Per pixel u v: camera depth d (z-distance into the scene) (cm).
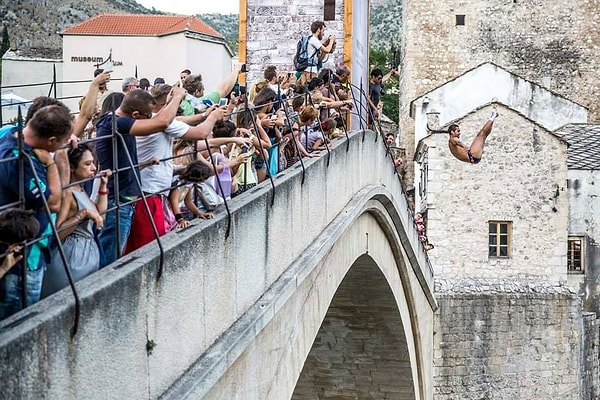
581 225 3328
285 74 1605
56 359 542
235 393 883
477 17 5059
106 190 728
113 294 613
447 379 2947
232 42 9788
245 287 927
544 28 5062
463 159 2039
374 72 2183
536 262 3036
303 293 1228
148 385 677
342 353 2547
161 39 3850
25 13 7012
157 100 957
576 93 5072
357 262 2048
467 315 2956
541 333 2980
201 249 785
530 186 3038
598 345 3173
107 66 1089
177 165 967
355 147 1638
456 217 3036
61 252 562
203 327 795
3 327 516
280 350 1085
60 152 664
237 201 931
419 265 2539
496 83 4338
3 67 3631
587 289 3312
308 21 2122
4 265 564
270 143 1170
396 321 2420
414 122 4741
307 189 1239
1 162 567
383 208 2008
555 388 2984
